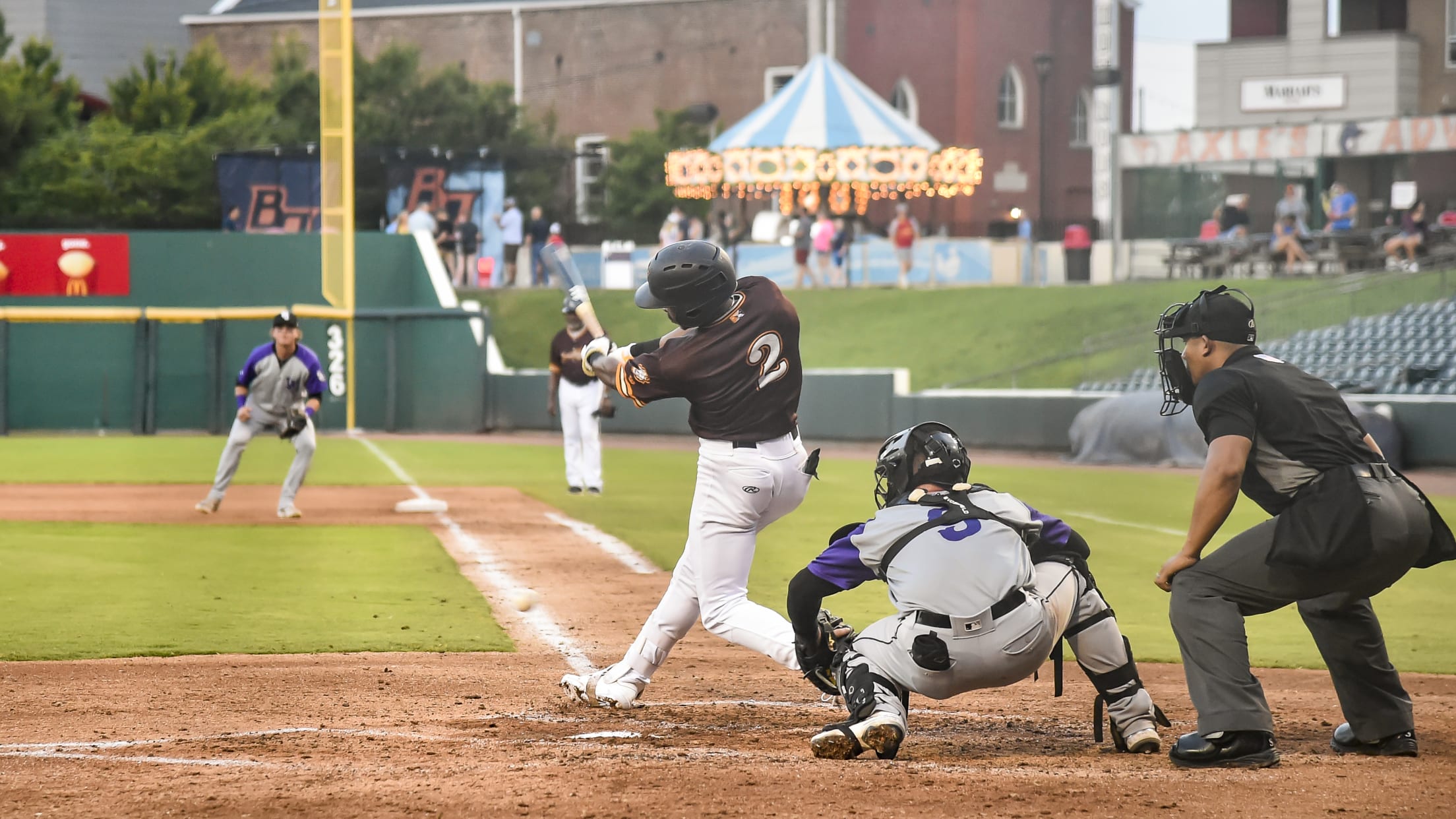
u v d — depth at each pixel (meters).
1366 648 14.86
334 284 87.38
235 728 16.00
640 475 55.84
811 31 135.62
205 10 161.50
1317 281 82.06
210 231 95.94
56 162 110.31
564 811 12.10
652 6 145.12
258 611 25.23
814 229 101.75
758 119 105.00
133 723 16.23
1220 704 14.03
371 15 153.88
